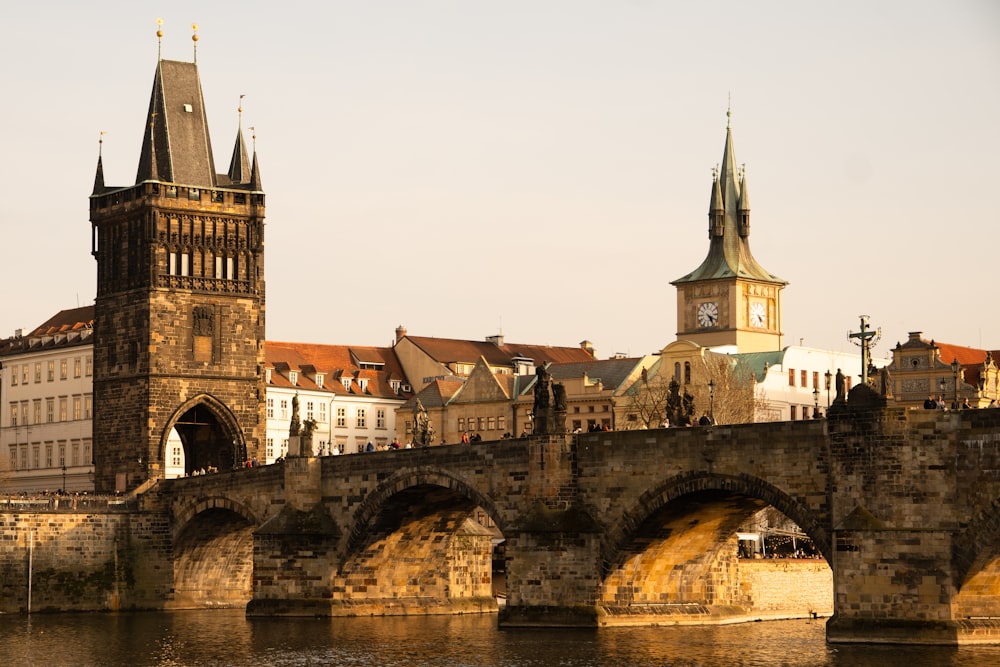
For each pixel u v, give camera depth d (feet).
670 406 513.86
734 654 441.68
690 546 520.01
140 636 530.68
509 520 522.47
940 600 427.33
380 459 569.64
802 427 456.86
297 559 587.68
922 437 431.02
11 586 643.86
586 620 499.92
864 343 442.91
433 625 553.64
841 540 437.58
